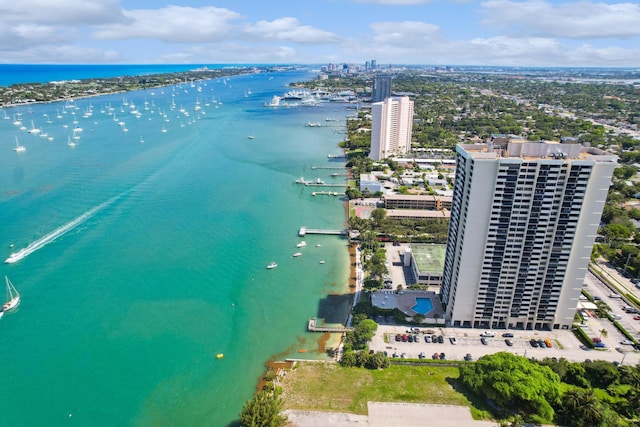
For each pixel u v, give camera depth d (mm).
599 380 145000
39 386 147750
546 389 131375
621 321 181750
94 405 141000
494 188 151250
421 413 133500
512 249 160500
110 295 198000
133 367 157000
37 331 173375
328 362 157375
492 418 131500
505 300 170375
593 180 147625
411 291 197875
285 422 128625
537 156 152750
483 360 144250
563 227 155250
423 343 167250
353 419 131125
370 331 165750
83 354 162375
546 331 174250
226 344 170000
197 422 135375
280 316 188125
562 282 164875
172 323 181250
